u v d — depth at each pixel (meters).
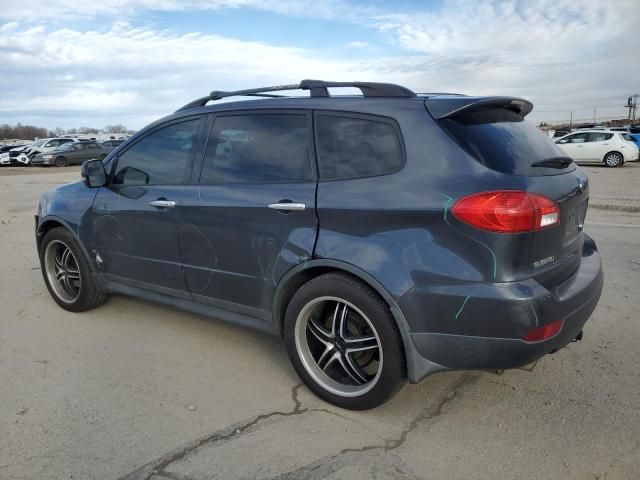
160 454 2.58
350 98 2.96
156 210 3.62
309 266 2.87
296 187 2.96
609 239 7.18
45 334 4.07
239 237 3.19
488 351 2.48
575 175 2.93
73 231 4.24
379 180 2.70
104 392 3.18
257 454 2.58
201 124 3.53
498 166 2.51
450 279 2.48
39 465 2.50
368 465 2.49
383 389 2.77
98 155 30.44
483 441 2.67
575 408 2.95
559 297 2.54
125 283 4.06
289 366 3.52
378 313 2.67
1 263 6.27
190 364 3.55
